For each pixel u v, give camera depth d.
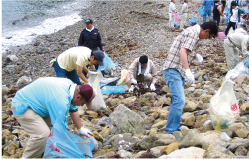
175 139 2.86
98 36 6.39
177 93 3.10
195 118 3.65
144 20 12.95
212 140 2.63
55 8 18.12
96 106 4.41
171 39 9.58
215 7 10.62
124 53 8.77
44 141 2.40
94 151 2.91
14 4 18.91
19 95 2.44
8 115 4.61
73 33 12.63
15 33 13.02
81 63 3.99
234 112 2.96
